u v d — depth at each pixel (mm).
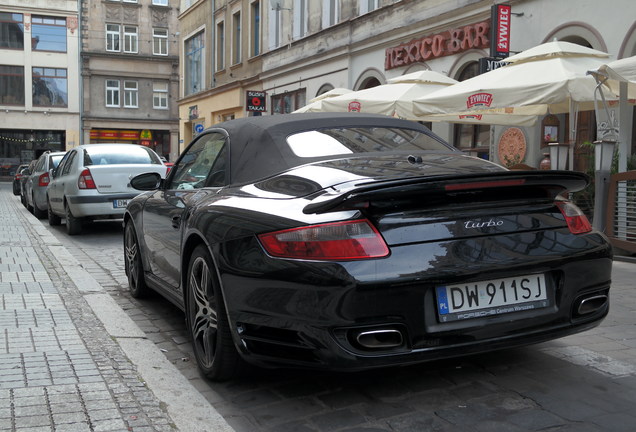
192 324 3686
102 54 45844
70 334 4152
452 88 9586
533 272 2936
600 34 10766
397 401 3117
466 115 11164
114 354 3760
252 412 3059
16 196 26844
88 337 4105
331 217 2771
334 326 2660
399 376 3455
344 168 3277
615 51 10477
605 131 7645
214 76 31688
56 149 46469
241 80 27875
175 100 47875
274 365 2973
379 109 11547
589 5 10984
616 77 7070
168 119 47781
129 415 2844
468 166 3316
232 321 3100
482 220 2881
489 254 2826
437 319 2760
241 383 3447
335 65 20125
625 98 7809
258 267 2904
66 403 2965
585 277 3094
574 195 8703
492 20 12359
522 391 3211
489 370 3527
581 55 8539
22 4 44844
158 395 3182
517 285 2930
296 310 2758
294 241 2775
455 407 3021
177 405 3055
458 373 3488
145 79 47219
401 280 2666
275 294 2834
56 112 45844
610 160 7652
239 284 3027
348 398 3176
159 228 4625
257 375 3547
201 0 33094
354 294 2631
